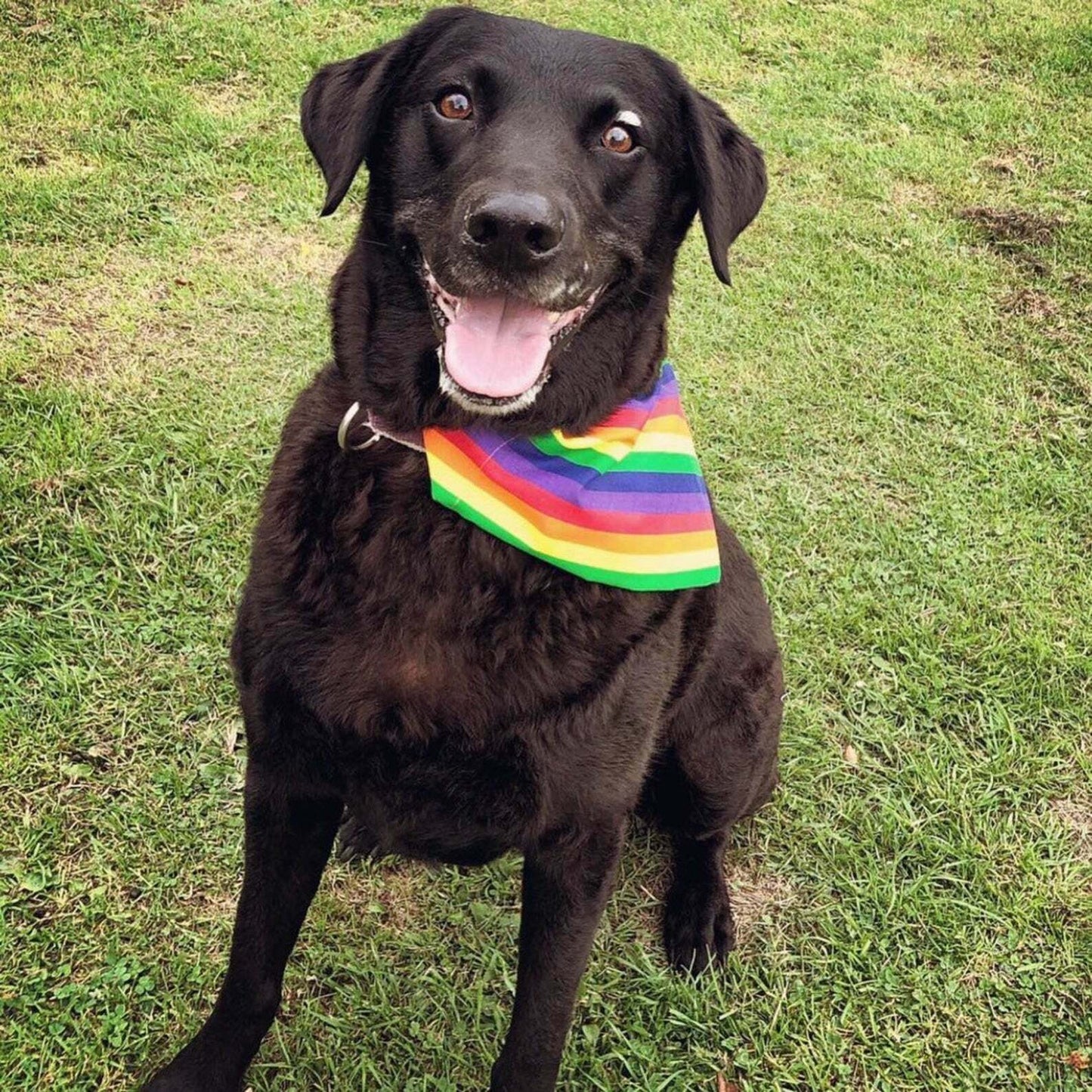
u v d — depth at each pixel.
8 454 0.99
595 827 0.61
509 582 0.59
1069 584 1.07
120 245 1.28
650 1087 0.71
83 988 0.70
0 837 0.77
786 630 0.99
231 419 1.06
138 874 0.76
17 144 1.41
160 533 0.96
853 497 1.13
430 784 0.59
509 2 1.93
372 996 0.73
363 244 0.63
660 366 0.68
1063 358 1.36
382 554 0.58
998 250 1.55
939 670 0.96
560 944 0.62
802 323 1.34
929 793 0.88
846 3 2.16
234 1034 0.66
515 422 0.60
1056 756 0.92
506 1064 0.65
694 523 0.63
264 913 0.64
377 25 1.77
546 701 0.58
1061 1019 0.77
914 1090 0.73
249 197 1.38
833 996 0.76
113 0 1.72
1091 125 1.88
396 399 0.60
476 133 0.61
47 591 0.90
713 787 0.77
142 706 0.85
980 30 2.13
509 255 0.55
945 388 1.28
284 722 0.59
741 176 0.69
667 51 1.89
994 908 0.81
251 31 1.70
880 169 1.68
